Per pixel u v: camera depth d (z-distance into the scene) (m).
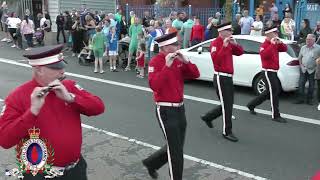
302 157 6.67
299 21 16.84
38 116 3.10
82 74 14.08
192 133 7.87
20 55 17.92
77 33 17.84
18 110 3.07
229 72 7.30
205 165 6.29
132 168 6.17
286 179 5.81
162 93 5.06
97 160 6.48
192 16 18.48
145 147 7.07
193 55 12.48
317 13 16.56
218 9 20.02
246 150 6.97
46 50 3.04
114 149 6.98
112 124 8.40
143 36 14.10
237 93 11.47
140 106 9.84
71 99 3.13
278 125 8.50
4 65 15.38
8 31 21.70
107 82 12.80
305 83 10.50
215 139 7.53
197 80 13.06
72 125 3.23
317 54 10.20
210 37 16.17
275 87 8.73
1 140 3.01
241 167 6.23
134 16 17.05
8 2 26.55
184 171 6.06
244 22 16.12
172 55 4.87
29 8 25.81
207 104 10.20
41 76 3.09
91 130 8.00
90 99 3.29
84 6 23.62
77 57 17.88
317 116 9.28
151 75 5.03
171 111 5.07
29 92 3.12
